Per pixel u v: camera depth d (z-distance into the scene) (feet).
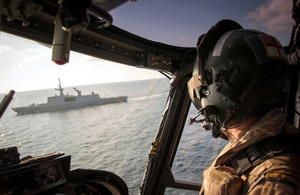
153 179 10.11
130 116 83.87
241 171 2.63
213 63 2.91
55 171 4.25
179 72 8.34
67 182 4.56
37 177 3.94
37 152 35.70
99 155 48.49
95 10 3.05
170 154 9.93
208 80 2.96
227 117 2.80
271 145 2.49
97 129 71.10
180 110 9.41
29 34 4.31
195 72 3.26
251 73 2.64
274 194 2.06
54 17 4.26
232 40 2.83
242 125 2.87
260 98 2.68
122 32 6.34
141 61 7.20
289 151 2.37
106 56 6.09
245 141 2.68
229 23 3.26
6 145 26.00
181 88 8.91
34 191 3.87
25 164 3.90
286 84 2.77
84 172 4.75
